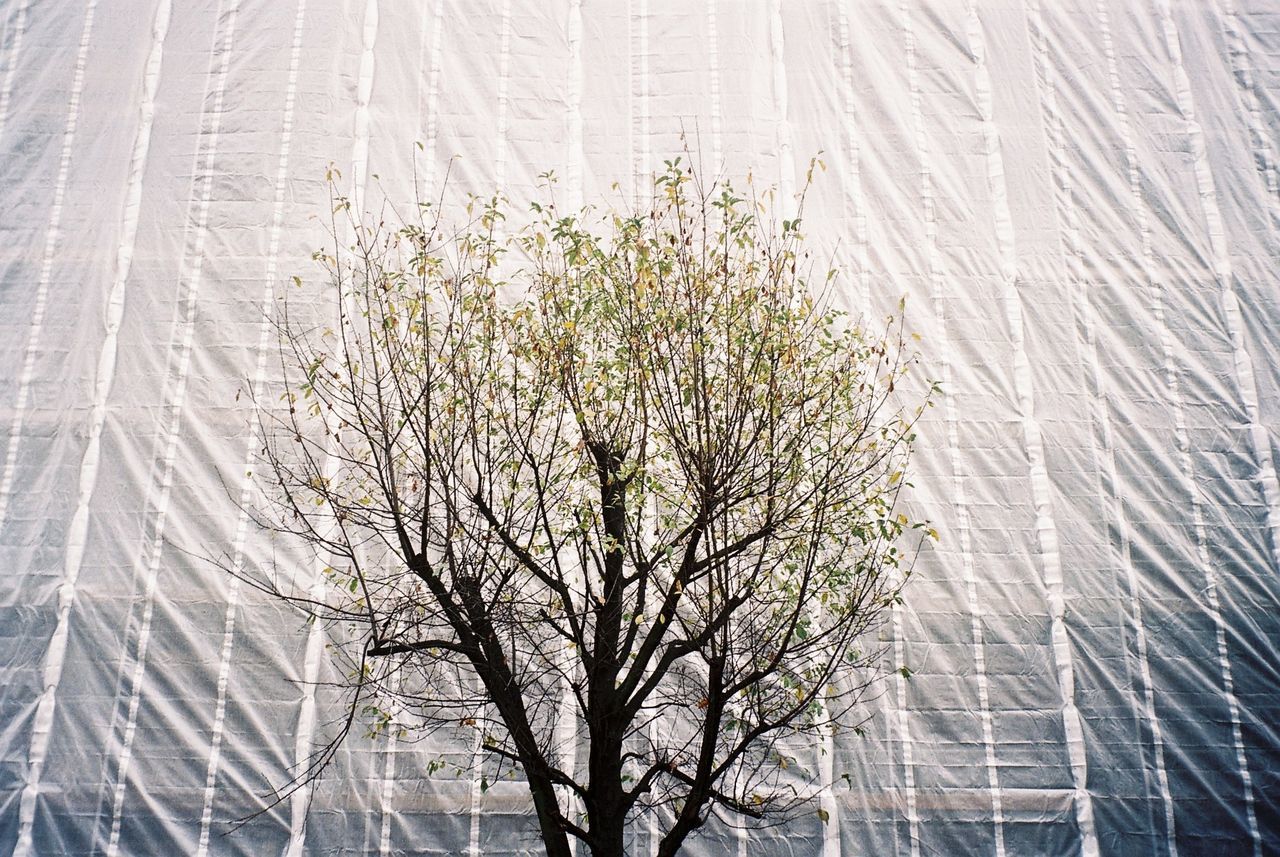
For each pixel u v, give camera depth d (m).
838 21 16.45
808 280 14.87
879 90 16.05
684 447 9.60
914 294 14.92
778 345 9.90
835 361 11.94
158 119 15.59
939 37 16.45
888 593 12.86
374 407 12.41
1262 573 13.68
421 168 15.44
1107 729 12.92
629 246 10.48
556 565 9.45
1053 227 15.33
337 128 15.59
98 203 15.09
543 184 15.41
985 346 14.66
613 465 9.87
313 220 15.02
